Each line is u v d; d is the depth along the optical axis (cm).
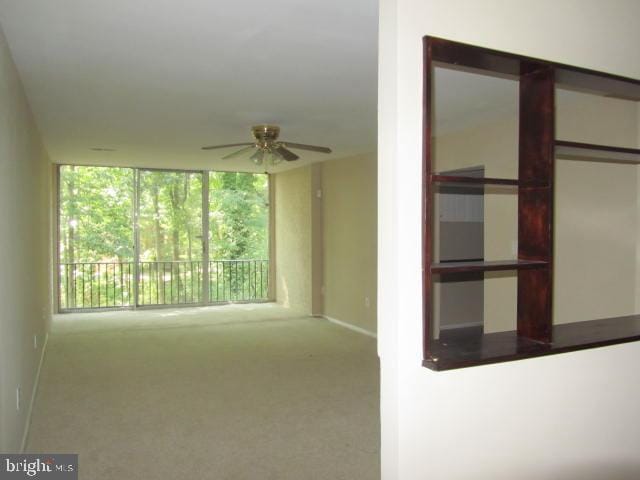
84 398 370
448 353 190
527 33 202
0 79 221
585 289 349
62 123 425
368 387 397
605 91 248
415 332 179
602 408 219
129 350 510
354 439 303
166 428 317
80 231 736
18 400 274
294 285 762
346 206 638
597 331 231
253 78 299
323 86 316
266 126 406
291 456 280
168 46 247
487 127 430
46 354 494
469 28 188
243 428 318
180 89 322
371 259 586
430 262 178
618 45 230
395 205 176
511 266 198
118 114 392
